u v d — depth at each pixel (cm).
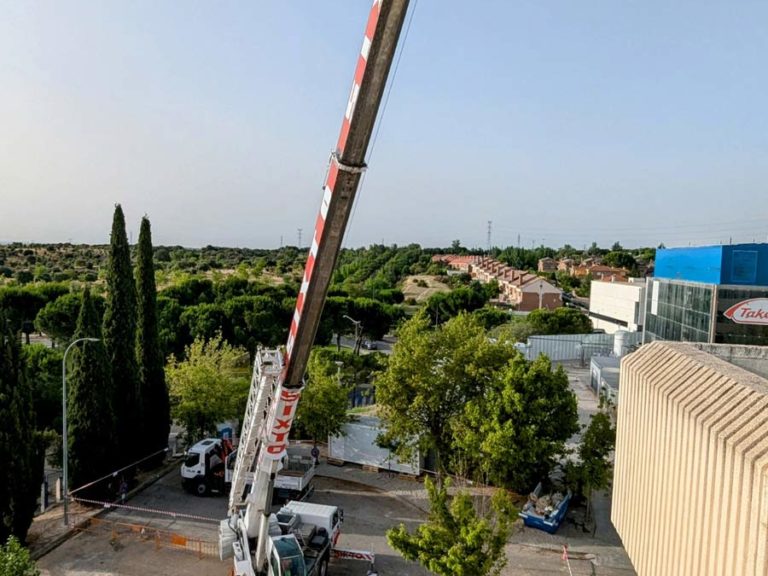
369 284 10294
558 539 2109
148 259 2689
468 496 1557
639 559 1387
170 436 3266
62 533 2092
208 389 2808
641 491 1391
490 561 1464
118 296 2512
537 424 2222
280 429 1427
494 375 2402
